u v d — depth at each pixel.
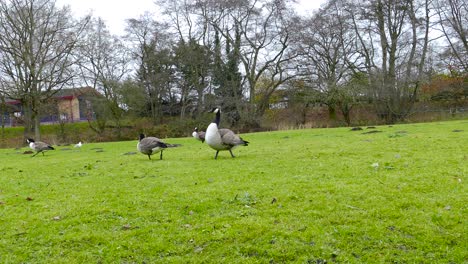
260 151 15.34
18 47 36.06
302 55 44.44
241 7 43.47
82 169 12.72
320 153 13.08
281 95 51.31
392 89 42.69
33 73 36.16
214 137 12.65
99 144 31.11
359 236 5.13
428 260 4.49
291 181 8.24
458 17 41.16
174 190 7.95
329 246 4.88
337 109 51.31
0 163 17.44
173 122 47.50
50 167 14.04
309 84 45.62
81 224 6.12
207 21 45.47
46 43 36.94
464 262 4.40
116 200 7.45
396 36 43.62
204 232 5.49
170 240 5.32
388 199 6.54
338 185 7.57
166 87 51.25
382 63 45.31
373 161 10.48
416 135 18.80
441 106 47.12
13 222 6.40
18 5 36.00
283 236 5.21
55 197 8.09
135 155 17.48
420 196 6.61
